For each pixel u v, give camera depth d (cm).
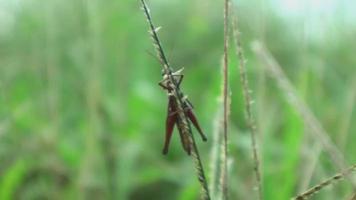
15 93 70
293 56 83
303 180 46
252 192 52
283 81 39
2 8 78
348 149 54
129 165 55
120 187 54
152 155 62
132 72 75
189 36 91
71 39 71
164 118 70
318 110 58
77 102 70
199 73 80
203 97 74
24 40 73
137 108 67
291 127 49
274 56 83
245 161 59
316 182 48
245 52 70
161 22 93
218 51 83
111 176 54
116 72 67
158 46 25
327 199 47
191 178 58
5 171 56
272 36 87
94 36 58
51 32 60
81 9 68
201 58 86
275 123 65
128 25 71
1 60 73
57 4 69
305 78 53
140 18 77
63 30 71
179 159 64
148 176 57
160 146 66
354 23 72
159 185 60
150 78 80
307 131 48
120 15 70
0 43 77
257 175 30
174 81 25
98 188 54
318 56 63
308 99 59
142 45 81
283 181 48
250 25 57
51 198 55
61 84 69
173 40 91
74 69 72
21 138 59
